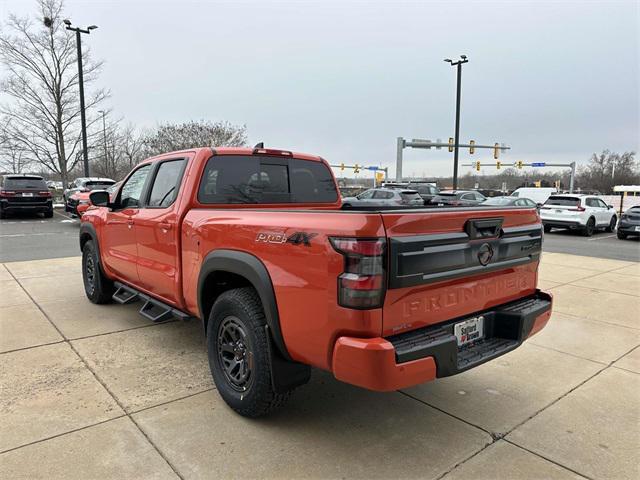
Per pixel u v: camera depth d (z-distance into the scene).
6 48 23.81
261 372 2.89
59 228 15.90
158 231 4.05
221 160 3.93
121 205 4.90
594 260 10.57
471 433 3.01
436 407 3.36
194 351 4.33
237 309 3.03
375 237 2.32
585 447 2.88
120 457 2.67
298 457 2.71
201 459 2.67
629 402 3.48
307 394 3.53
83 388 3.53
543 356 4.40
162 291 4.17
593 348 4.63
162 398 3.39
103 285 5.64
